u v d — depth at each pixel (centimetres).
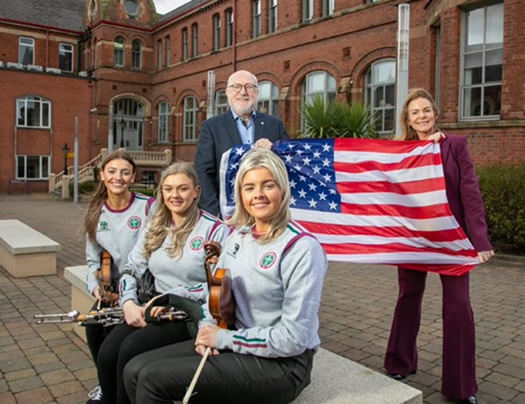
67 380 403
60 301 643
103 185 369
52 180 3023
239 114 429
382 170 402
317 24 2206
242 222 257
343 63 2092
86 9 3691
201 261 301
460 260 363
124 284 312
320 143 429
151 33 3569
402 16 980
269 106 2534
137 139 3631
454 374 353
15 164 3156
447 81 1304
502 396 375
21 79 3166
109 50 3434
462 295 354
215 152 429
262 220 246
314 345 237
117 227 362
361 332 523
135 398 232
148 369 227
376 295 678
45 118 3266
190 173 310
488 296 670
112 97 3459
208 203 416
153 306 288
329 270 852
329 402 248
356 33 2030
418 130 392
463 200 363
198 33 3094
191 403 230
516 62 1159
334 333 520
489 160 1218
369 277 795
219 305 232
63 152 3316
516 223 918
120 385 272
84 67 3722
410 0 1623
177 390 225
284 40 2395
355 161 411
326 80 2214
